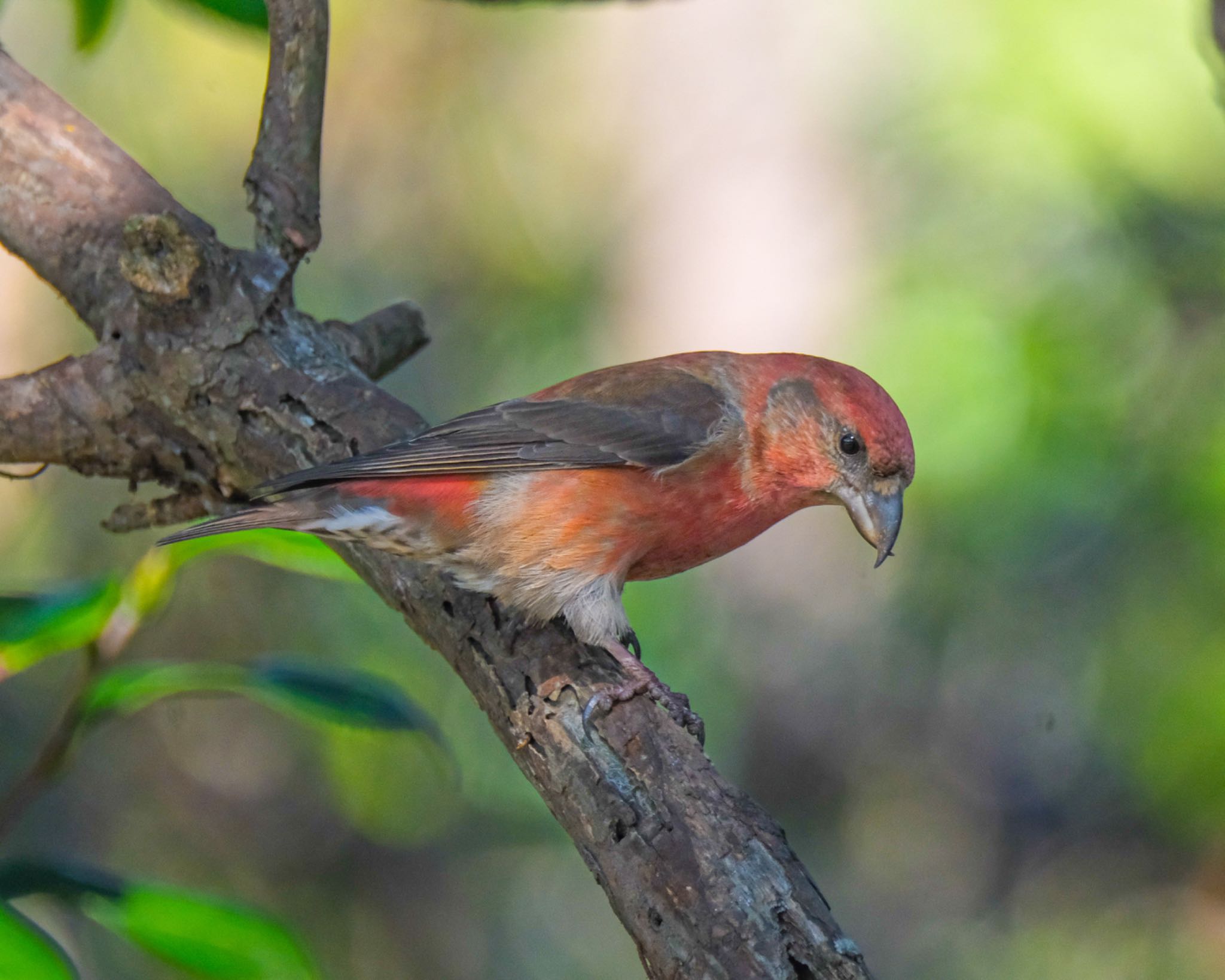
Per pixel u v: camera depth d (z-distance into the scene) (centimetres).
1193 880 1388
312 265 1562
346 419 630
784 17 1464
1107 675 1286
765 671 1388
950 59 1321
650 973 484
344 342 675
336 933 1372
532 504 640
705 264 1468
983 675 1366
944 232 1323
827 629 1391
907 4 1350
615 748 531
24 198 650
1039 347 1243
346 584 1302
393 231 1583
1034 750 1398
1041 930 1395
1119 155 1270
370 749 1390
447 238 1576
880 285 1370
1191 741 1239
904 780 1401
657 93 1515
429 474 623
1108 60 1267
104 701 542
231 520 578
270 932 486
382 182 1591
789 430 695
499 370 1528
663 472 662
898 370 1255
